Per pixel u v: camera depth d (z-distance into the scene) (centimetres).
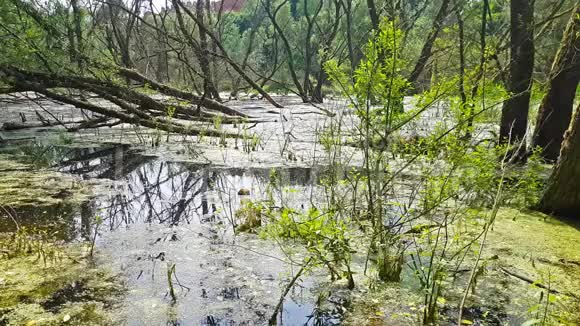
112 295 318
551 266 366
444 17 1009
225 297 318
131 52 2069
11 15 883
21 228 427
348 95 376
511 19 713
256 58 3088
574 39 667
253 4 3008
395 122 423
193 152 794
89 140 907
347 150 755
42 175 640
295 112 1418
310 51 2378
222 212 498
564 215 479
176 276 347
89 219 472
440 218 455
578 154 460
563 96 700
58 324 283
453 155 395
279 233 337
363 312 300
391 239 371
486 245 400
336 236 330
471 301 313
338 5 1962
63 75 888
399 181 565
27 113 1272
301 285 335
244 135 841
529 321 249
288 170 688
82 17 1043
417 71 888
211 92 1878
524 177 538
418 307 305
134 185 605
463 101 413
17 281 335
